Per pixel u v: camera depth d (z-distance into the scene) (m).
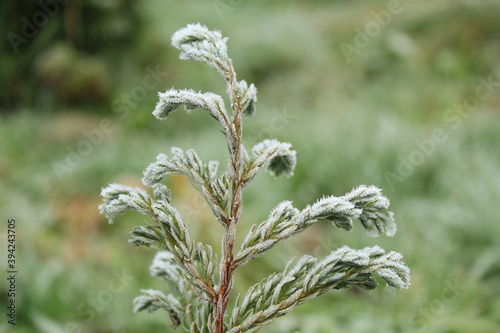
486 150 5.19
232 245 0.95
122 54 7.88
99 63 7.54
